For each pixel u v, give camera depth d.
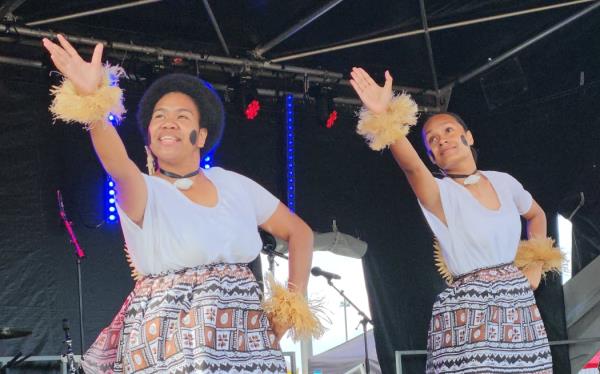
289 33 6.09
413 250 7.17
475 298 3.76
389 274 7.04
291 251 3.11
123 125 6.21
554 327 6.66
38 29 5.76
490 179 4.05
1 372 5.45
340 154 7.11
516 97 7.04
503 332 3.72
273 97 6.89
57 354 5.71
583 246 6.75
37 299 5.76
